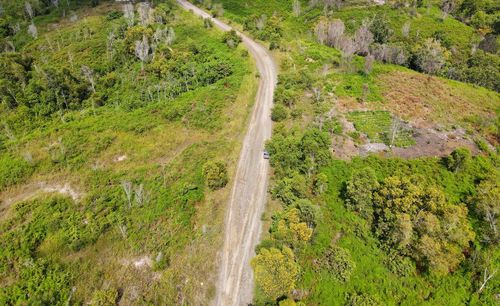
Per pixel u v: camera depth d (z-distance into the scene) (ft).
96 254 138.72
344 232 147.64
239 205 158.81
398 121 204.64
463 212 142.72
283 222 137.08
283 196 156.87
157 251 139.54
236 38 316.60
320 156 173.99
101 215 151.12
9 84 240.73
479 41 377.91
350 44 316.81
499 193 148.56
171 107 220.43
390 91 248.73
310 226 141.08
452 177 172.45
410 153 189.37
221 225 149.89
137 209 154.10
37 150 187.52
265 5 466.70
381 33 366.43
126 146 191.42
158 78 268.62
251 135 200.95
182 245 141.69
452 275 133.49
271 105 227.81
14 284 125.70
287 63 280.72
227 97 229.86
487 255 136.26
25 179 171.42
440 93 250.57
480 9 447.01
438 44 340.18
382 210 145.79
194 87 252.83
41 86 241.35
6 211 156.25
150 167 176.24
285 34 357.82
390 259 136.67
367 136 201.05
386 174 172.76
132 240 142.51
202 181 168.14
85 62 285.02
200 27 353.10
